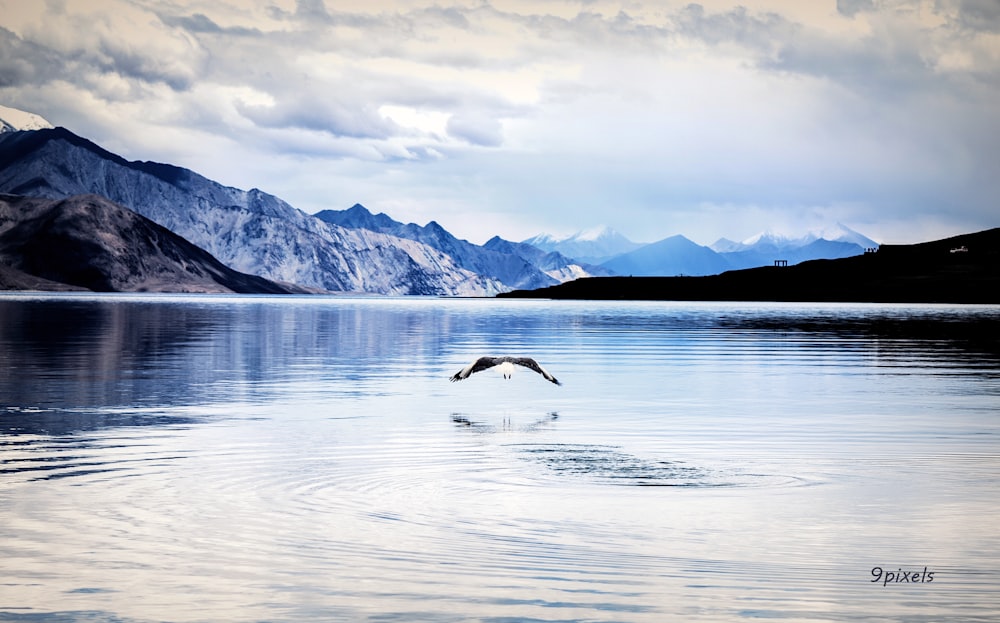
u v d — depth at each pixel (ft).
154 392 100.73
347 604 36.63
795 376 124.06
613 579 39.42
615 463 63.10
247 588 38.32
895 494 54.44
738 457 65.62
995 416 86.17
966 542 44.86
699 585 38.83
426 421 81.51
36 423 78.74
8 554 42.50
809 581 39.32
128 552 42.86
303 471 60.03
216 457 64.39
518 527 47.03
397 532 46.09
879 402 96.43
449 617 35.37
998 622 35.29
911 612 36.14
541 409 89.97
